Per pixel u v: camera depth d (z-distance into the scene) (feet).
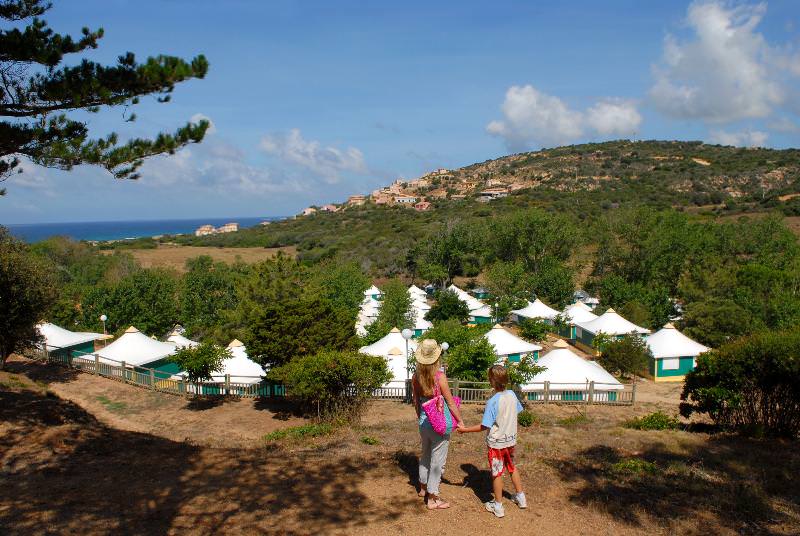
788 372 29.30
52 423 31.65
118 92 27.17
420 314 141.79
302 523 16.98
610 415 52.75
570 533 16.52
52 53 25.85
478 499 19.19
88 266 177.88
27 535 15.89
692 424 36.19
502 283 155.53
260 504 18.57
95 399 58.80
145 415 53.47
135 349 75.92
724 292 119.96
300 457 25.45
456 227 215.31
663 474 22.62
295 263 91.30
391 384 63.72
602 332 98.07
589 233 190.08
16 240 66.28
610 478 21.93
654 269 164.35
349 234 321.52
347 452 26.99
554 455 26.35
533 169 467.11
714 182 341.82
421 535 16.21
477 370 61.36
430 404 17.21
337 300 132.36
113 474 21.86
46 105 26.94
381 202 479.00
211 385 62.90
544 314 130.41
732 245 167.32
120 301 111.55
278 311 59.72
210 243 365.81
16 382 55.88
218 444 34.06
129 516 17.49
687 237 163.84
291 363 51.11
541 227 188.85
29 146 26.96
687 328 107.65
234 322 90.12
